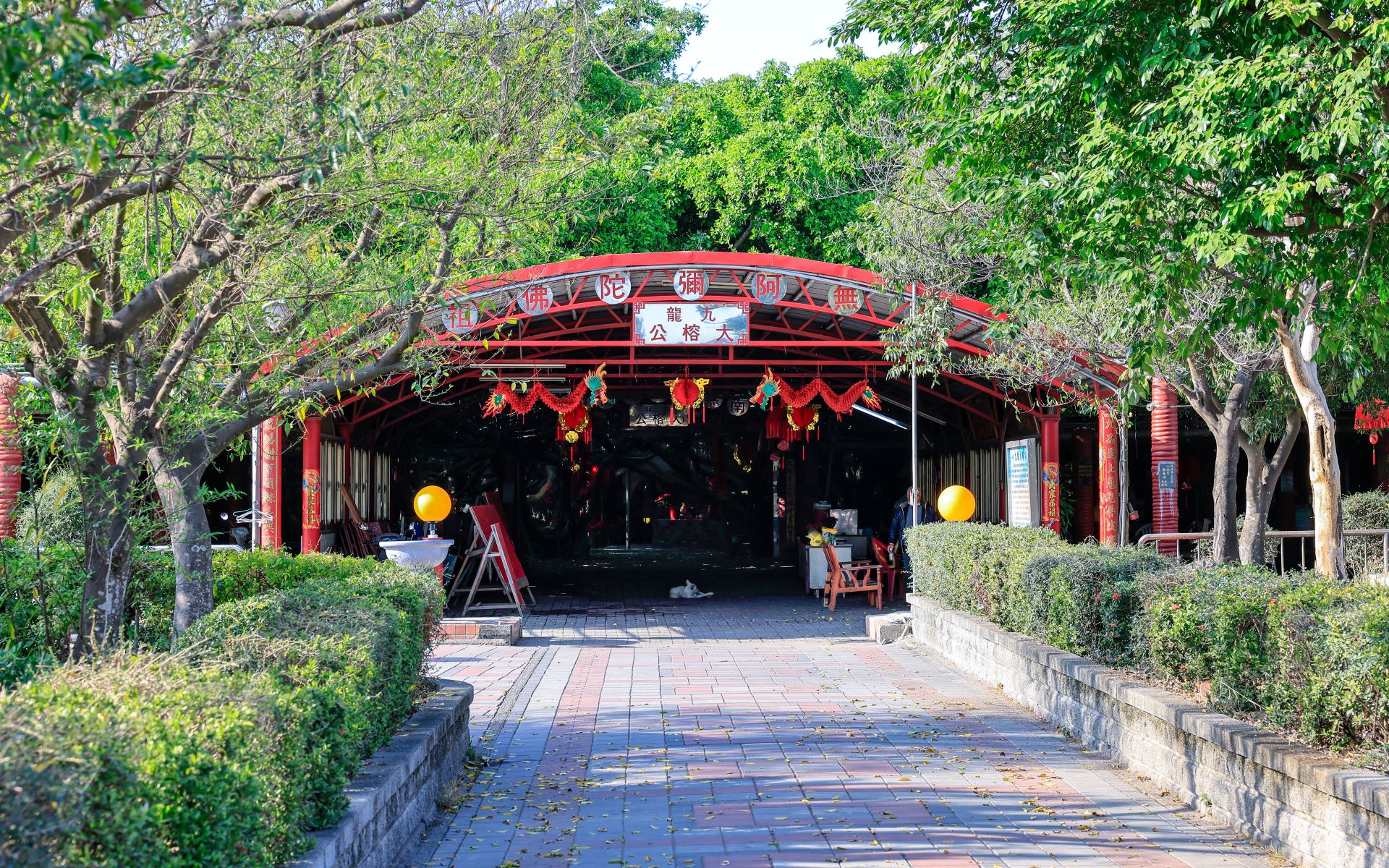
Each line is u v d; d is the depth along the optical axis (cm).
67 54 340
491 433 2988
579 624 1708
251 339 673
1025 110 782
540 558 3158
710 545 3294
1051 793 679
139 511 636
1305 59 666
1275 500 2545
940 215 1421
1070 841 580
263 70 577
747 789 696
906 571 2106
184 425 638
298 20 543
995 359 1518
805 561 2372
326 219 664
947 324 1456
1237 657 627
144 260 600
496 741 855
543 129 772
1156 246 806
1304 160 685
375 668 553
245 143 597
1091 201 779
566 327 2023
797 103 2389
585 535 3222
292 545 2284
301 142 591
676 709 989
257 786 348
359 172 627
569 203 803
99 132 371
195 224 611
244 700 386
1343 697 533
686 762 774
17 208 479
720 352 2108
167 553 831
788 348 2114
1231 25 748
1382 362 1461
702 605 1994
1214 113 681
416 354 795
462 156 731
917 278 1498
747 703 1016
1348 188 796
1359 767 513
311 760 427
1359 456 2538
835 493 3150
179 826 311
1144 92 795
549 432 2989
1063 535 2538
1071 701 857
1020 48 845
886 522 3139
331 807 451
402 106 670
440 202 706
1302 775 523
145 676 395
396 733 623
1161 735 693
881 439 3023
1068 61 744
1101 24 727
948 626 1294
